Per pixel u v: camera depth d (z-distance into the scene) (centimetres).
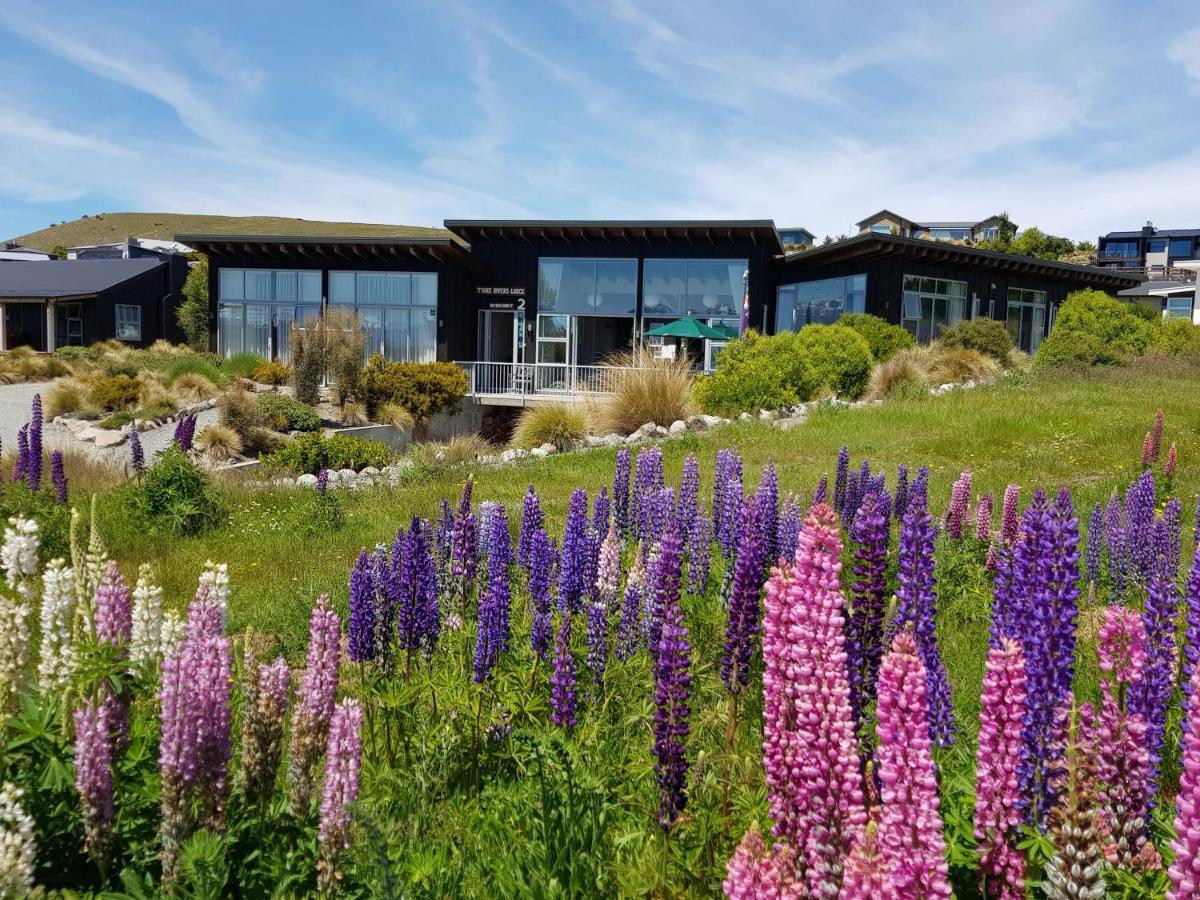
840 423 1736
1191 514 927
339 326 2542
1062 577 239
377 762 402
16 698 311
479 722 400
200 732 271
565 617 416
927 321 3094
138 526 1087
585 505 527
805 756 215
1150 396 1956
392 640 452
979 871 232
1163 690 257
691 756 357
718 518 742
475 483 1392
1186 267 8175
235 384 2311
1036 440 1505
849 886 184
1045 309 3631
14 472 1204
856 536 303
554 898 284
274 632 666
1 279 4694
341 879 277
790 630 223
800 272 3388
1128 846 237
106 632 302
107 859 280
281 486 1489
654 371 2023
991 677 221
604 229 3095
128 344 4525
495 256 3303
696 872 286
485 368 3036
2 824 248
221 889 261
